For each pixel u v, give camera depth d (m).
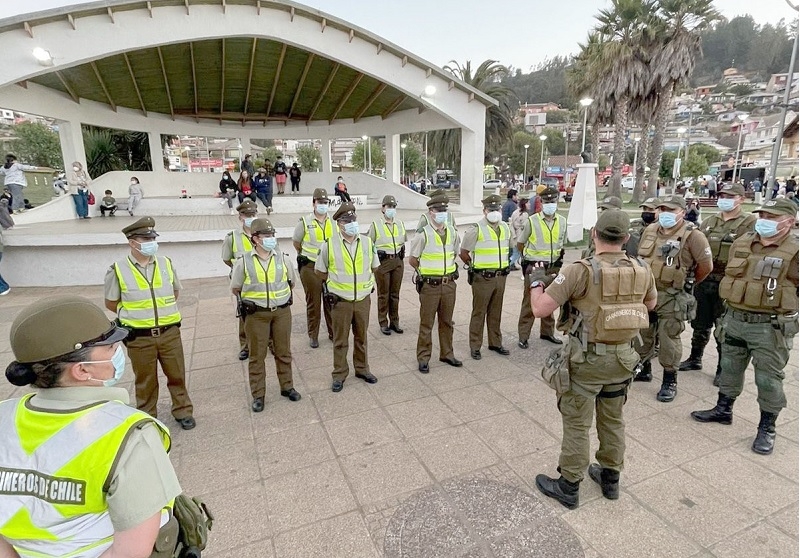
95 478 1.07
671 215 3.88
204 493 2.86
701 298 4.43
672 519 2.56
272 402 4.11
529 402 4.02
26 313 1.15
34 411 1.14
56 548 1.09
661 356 3.94
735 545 2.37
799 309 3.00
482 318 5.00
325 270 4.31
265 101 17.30
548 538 2.44
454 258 4.79
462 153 14.18
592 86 25.16
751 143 67.69
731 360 3.45
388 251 5.80
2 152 41.12
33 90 11.81
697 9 21.81
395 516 2.63
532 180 57.12
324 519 2.62
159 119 17.36
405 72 12.49
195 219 13.55
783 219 3.02
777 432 3.45
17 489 1.08
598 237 2.55
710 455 3.17
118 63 12.27
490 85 30.94
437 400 4.09
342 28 11.57
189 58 13.28
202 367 4.99
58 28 9.06
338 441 3.44
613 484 2.72
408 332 6.11
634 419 3.67
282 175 19.80
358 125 19.28
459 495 2.80
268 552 2.38
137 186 14.46
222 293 8.34
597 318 2.44
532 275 2.77
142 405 3.55
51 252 8.73
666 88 23.84
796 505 2.66
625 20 23.03
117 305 3.37
